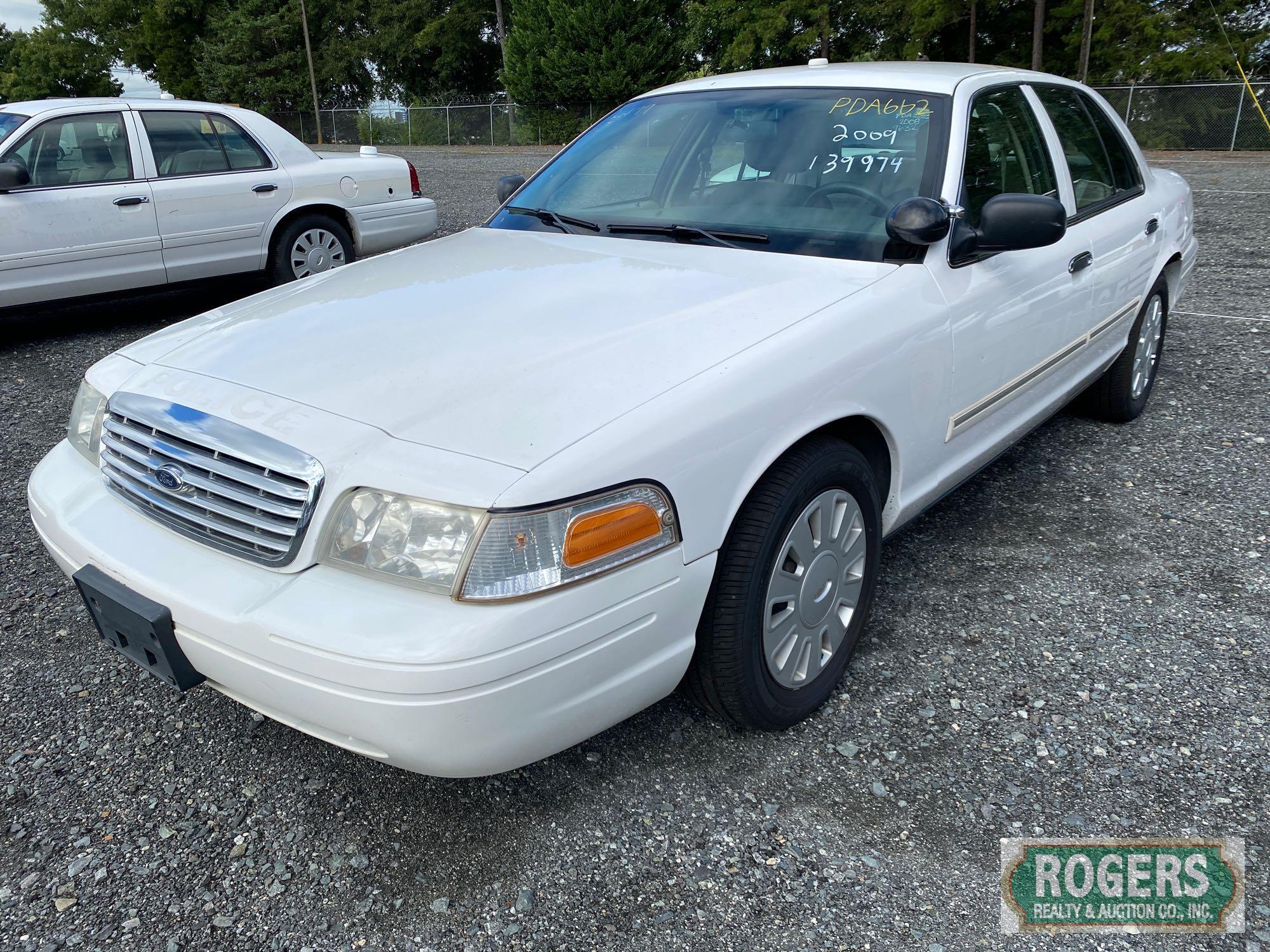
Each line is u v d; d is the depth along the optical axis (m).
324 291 2.71
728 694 2.26
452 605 1.74
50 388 5.42
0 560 3.47
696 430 2.00
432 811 2.24
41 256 6.07
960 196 2.86
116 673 2.79
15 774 2.37
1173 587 3.18
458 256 2.99
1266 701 2.58
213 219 6.79
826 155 3.03
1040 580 3.25
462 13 44.50
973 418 3.01
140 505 2.18
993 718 2.54
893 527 2.80
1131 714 2.54
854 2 31.30
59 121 6.19
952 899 1.98
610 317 2.34
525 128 35.75
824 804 2.24
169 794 2.30
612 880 2.03
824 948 1.86
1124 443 4.46
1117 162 4.29
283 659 1.81
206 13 49.66
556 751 1.96
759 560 2.18
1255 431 4.54
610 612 1.88
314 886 2.03
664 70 34.50
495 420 1.90
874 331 2.45
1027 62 31.09
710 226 2.96
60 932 1.92
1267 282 7.59
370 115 40.09
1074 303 3.50
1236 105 22.81
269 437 1.91
